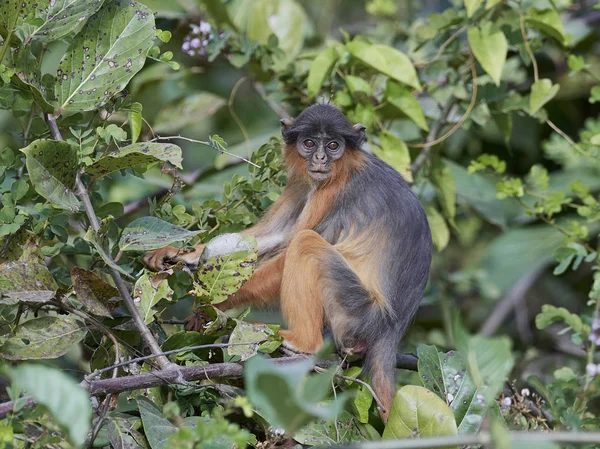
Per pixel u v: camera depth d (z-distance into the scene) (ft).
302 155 40.78
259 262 40.57
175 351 29.04
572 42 53.52
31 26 31.86
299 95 48.78
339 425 30.94
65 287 32.07
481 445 29.45
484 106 47.88
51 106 31.27
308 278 37.01
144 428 27.73
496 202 56.08
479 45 44.70
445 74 47.93
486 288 54.90
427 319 54.65
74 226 41.14
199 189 50.65
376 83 47.26
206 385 29.37
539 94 46.19
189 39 48.37
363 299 38.06
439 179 48.65
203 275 32.27
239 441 23.03
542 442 20.97
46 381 20.34
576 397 32.60
